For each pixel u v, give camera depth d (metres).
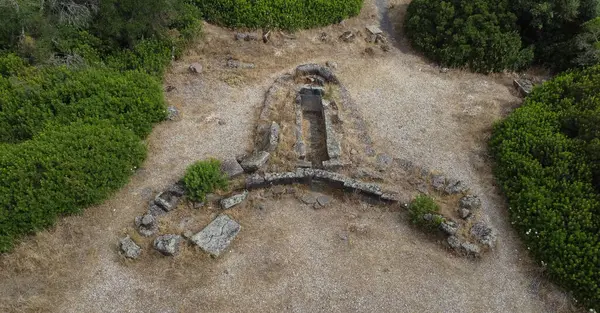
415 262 10.31
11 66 13.81
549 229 10.39
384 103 15.78
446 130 14.57
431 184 12.23
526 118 13.65
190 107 14.72
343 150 13.23
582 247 9.88
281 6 18.81
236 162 12.36
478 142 13.98
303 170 11.98
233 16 18.48
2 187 10.12
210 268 9.94
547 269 9.96
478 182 12.51
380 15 21.14
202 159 12.78
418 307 9.43
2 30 14.18
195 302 9.30
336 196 11.78
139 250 10.05
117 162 11.56
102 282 9.56
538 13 16.97
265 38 18.12
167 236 10.26
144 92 13.89
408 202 11.57
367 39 19.23
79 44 15.02
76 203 10.73
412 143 13.98
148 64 15.41
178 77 15.88
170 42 16.31
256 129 13.97
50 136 11.74
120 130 12.56
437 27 18.08
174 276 9.73
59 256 9.87
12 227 9.88
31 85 13.23
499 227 11.18
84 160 11.11
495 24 17.64
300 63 17.42
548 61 17.78
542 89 15.27
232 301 9.36
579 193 10.96
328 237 10.78
